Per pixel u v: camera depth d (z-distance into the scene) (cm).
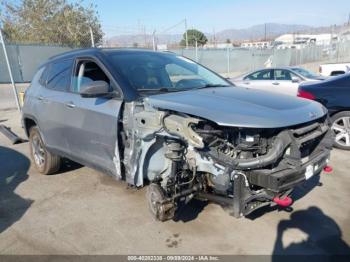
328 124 354
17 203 422
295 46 3647
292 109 309
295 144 286
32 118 507
